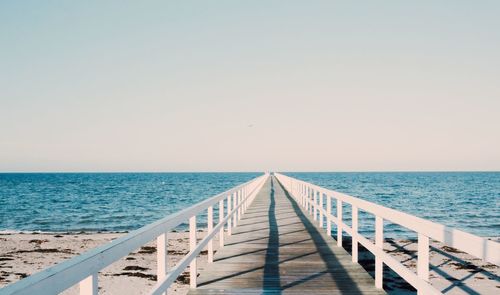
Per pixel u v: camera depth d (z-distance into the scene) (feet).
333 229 96.32
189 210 16.72
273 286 20.07
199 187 341.00
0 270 55.36
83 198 225.97
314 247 30.58
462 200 209.77
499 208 171.63
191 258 17.01
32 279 5.80
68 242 79.82
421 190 287.07
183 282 43.93
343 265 24.57
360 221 125.29
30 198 224.12
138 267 54.95
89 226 122.42
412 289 40.52
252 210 57.88
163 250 13.08
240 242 32.96
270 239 34.40
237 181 477.36
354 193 254.88
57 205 187.32
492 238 92.84
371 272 46.24
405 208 170.91
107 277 49.96
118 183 418.72
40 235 92.07
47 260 62.39
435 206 179.63
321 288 19.69
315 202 46.98
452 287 42.34
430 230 11.59
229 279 21.39
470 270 49.96
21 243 78.69
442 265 52.70
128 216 146.61
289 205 65.00
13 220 136.98
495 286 42.80
